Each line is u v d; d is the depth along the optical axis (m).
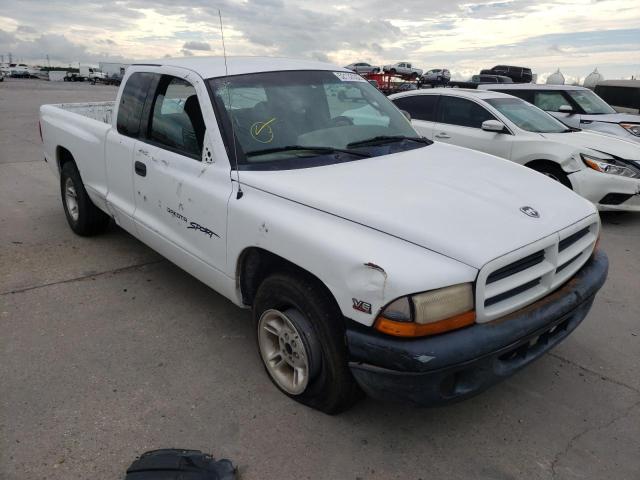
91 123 4.84
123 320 3.90
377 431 2.79
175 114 3.65
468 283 2.27
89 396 3.03
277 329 2.94
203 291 4.39
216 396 3.05
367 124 3.79
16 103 21.70
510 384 3.21
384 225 2.45
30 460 2.56
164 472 2.36
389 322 2.26
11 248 5.27
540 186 3.14
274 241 2.73
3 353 3.44
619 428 2.84
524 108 7.57
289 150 3.28
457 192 2.82
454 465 2.58
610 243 5.86
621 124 9.09
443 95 7.91
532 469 2.56
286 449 2.66
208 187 3.22
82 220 5.37
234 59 3.86
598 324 3.98
